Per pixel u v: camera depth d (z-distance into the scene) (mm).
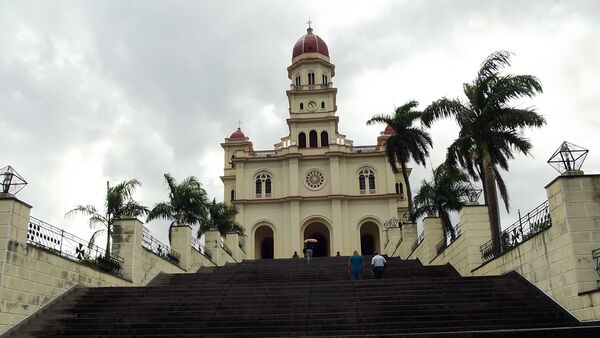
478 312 13016
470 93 20484
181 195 28984
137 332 12719
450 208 27922
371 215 48406
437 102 20922
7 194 13234
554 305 12953
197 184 30203
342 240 47562
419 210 28750
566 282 12500
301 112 53906
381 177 49875
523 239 14945
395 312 13133
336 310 13625
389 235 35969
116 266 18516
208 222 32469
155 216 28609
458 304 13445
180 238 25047
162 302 14719
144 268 20000
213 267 25672
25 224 13578
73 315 13938
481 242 18844
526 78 19344
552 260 13195
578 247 12195
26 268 13469
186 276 21422
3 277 12562
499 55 20203
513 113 19172
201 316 13508
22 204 13477
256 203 49375
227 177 58938
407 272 20609
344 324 12555
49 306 14367
